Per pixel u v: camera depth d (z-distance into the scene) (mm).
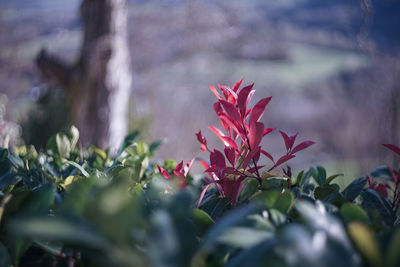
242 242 488
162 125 6355
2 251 626
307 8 17703
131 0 10133
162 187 835
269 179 894
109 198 439
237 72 10227
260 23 14133
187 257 523
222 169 876
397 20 7895
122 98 5996
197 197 901
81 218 481
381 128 2947
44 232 390
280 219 633
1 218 667
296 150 925
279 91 13000
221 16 9234
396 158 2326
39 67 5688
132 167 1148
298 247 425
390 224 857
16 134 4953
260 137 853
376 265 477
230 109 850
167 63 10109
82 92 5707
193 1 9078
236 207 875
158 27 10008
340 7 16078
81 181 621
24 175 998
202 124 6598
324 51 16250
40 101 5449
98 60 5695
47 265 656
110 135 5797
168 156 6074
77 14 6188
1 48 7820
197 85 9258
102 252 518
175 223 549
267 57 14414
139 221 491
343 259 455
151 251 438
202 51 9859
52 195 646
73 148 1395
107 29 5824
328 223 502
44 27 8656
